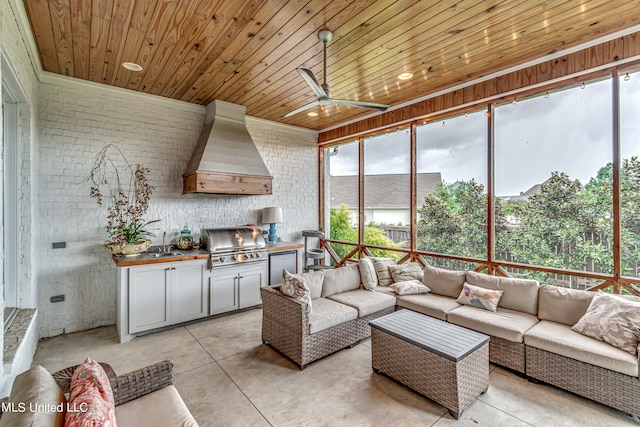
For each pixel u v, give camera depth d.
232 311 4.13
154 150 4.09
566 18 2.43
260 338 3.31
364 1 2.19
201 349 3.05
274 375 2.57
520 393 2.30
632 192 2.71
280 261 4.54
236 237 4.15
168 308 3.49
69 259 3.50
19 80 2.35
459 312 2.93
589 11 2.35
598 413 2.08
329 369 2.67
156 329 3.49
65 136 3.48
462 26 2.53
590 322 2.38
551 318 2.74
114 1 2.16
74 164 3.54
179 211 4.32
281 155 5.48
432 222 4.24
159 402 1.57
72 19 2.37
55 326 3.42
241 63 3.13
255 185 4.43
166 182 4.20
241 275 4.10
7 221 2.76
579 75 2.89
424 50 2.91
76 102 3.55
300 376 2.55
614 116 2.75
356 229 5.44
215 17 2.36
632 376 1.98
